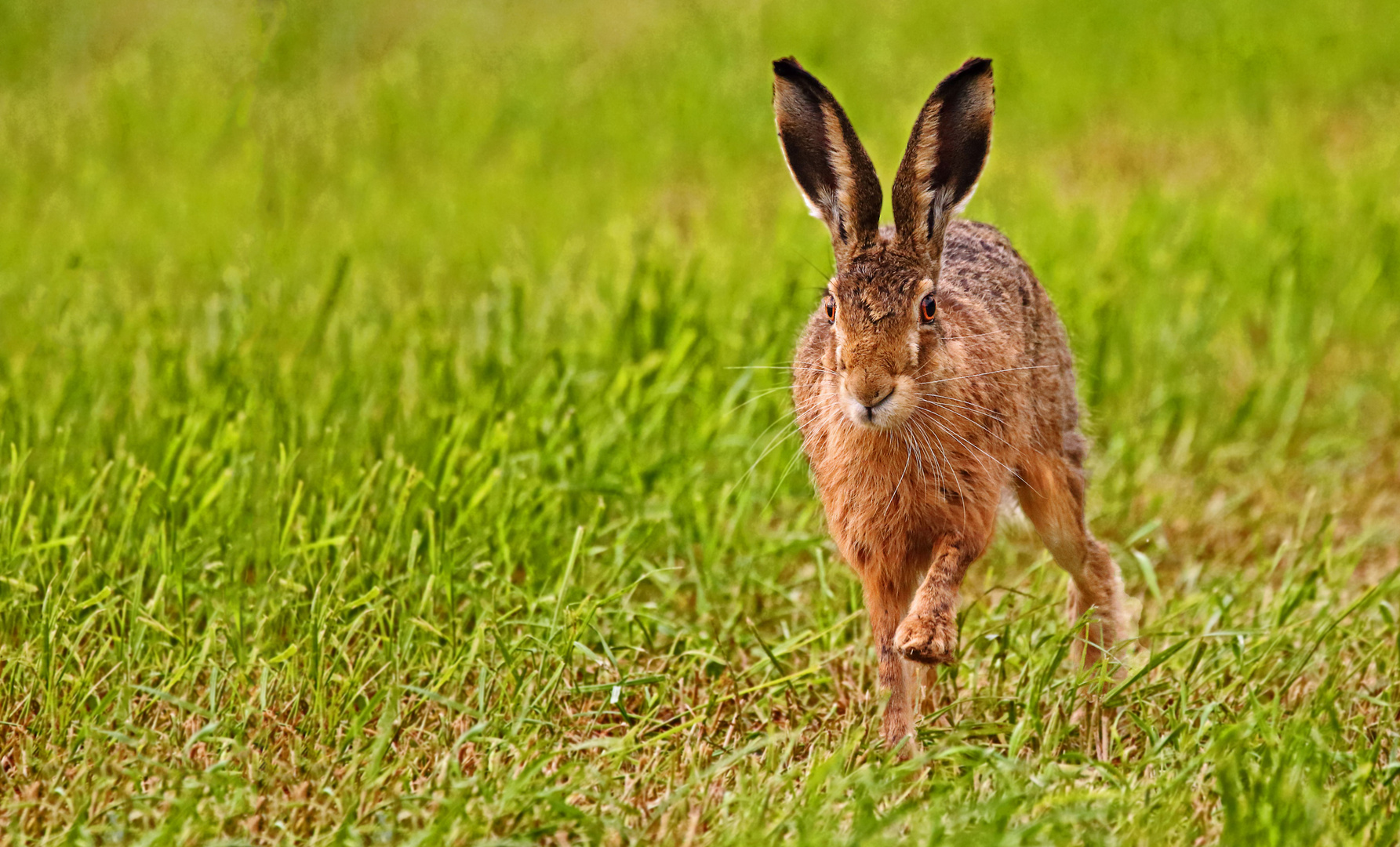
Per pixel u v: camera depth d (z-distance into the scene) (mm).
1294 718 8352
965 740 8602
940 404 8461
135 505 9992
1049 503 9742
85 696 8430
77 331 14242
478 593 9820
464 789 7465
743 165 23938
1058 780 7758
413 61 29359
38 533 10125
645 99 27438
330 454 10867
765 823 7324
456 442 10984
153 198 21969
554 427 12047
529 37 31500
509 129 26203
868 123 24281
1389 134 24078
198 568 10047
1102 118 25625
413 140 25359
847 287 8414
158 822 7387
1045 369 9977
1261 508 12781
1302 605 10359
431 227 20625
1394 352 15945
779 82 9172
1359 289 16734
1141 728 8562
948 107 8875
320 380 13234
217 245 19438
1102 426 13664
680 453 12117
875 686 9422
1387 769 7906
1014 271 9961
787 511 12391
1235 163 22984
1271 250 17781
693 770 7801
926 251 8750
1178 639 10141
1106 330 14453
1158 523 11078
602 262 18047
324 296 15867
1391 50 28500
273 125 23406
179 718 8367
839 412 8586
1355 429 14508
